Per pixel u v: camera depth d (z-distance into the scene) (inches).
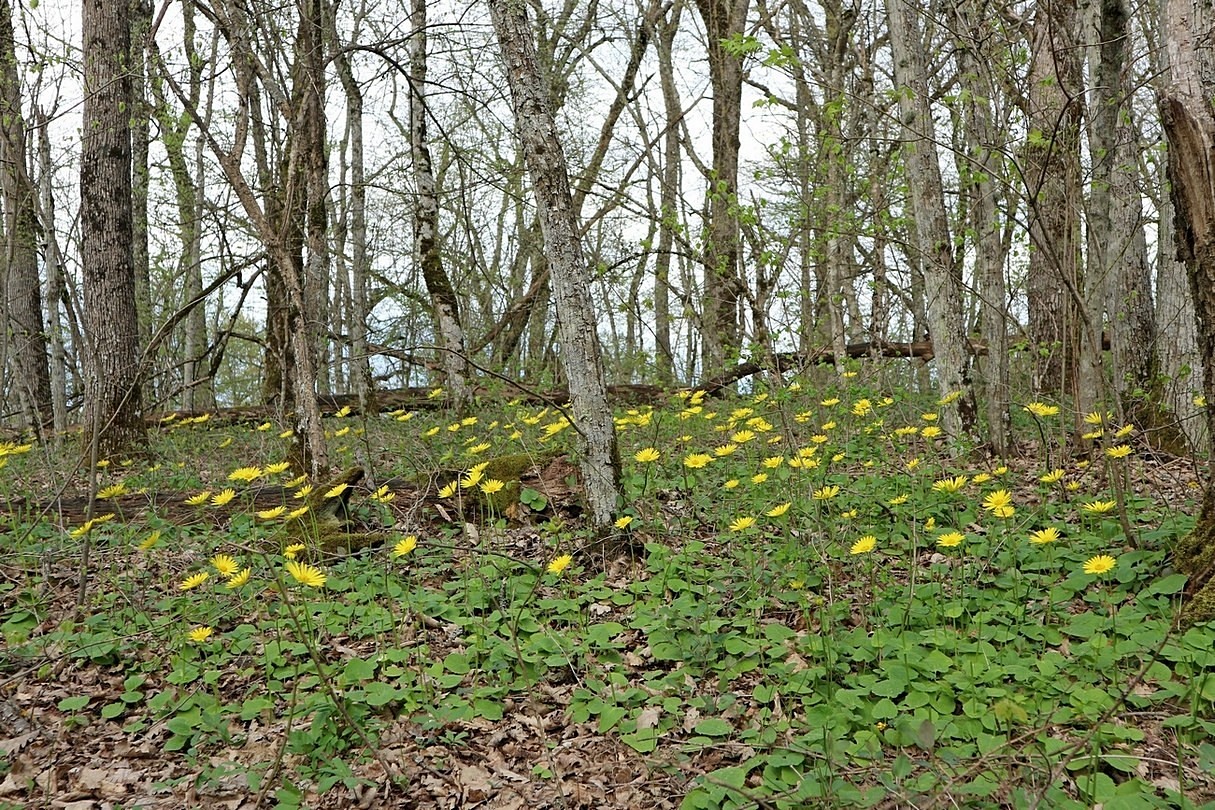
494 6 176.7
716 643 138.6
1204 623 126.4
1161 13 139.9
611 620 159.0
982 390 322.7
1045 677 119.2
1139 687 118.0
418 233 375.6
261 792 108.4
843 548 164.2
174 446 346.3
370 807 111.1
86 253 332.8
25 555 181.8
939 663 123.8
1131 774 101.4
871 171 319.6
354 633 153.9
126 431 330.3
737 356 286.2
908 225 317.4
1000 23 240.2
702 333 447.2
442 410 374.9
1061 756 102.4
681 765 113.8
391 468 281.3
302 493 175.5
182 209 514.6
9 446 210.5
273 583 166.2
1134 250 336.2
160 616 162.1
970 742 109.3
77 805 110.3
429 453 272.8
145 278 524.4
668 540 190.2
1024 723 108.0
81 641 147.0
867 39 413.7
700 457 177.6
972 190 261.0
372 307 551.2
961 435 252.4
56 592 176.6
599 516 183.9
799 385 263.9
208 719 116.6
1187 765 102.6
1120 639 130.7
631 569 177.8
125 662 147.1
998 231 254.5
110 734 128.0
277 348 269.6
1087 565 122.6
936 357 268.5
